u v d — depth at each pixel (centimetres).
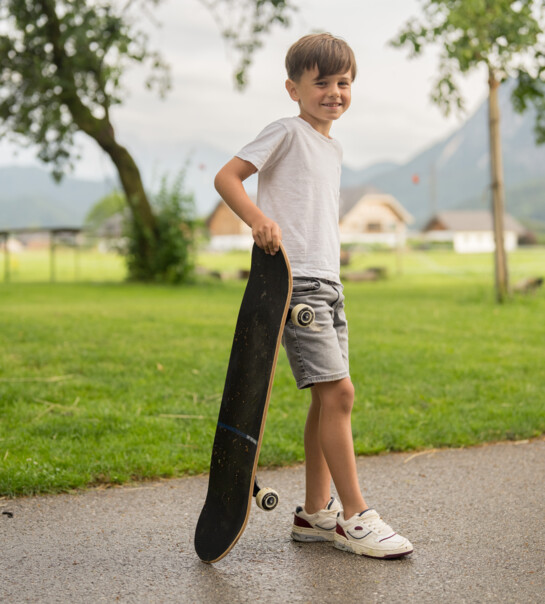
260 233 230
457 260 3906
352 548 246
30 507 291
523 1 1080
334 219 255
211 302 1263
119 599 211
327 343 244
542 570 230
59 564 237
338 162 262
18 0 1645
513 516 281
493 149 1190
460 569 232
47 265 3516
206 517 243
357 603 208
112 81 1695
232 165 241
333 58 247
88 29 1609
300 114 259
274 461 353
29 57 1703
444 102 1123
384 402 482
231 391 240
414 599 210
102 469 331
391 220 6919
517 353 677
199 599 211
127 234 1880
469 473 339
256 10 1731
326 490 262
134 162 1853
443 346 716
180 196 1864
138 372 573
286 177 248
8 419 428
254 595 214
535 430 407
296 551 250
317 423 261
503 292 1201
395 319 967
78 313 998
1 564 236
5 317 923
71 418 424
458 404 475
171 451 363
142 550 249
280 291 230
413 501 301
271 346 230
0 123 1747
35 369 579
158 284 1830
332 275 250
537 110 1261
